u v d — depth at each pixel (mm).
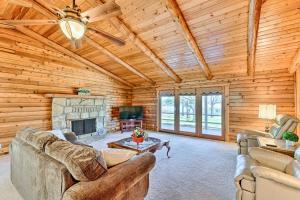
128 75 6832
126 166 1623
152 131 7137
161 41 4195
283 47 3654
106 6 1971
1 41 4102
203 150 4387
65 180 1291
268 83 4688
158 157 3824
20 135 2201
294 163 1843
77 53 5379
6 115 4160
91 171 1316
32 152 1756
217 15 3123
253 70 4660
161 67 5426
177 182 2660
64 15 2020
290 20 2930
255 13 2676
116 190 1366
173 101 6746
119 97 7402
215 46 4043
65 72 5379
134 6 3168
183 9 3125
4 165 3295
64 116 5098
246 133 3723
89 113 5785
